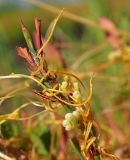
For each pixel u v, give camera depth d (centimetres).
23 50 14
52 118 19
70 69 26
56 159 19
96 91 27
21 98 24
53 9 29
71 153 19
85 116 14
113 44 27
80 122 14
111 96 27
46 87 14
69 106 14
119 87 26
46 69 14
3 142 18
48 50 25
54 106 15
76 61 29
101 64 29
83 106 14
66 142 19
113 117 25
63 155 19
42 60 14
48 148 19
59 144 20
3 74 30
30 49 14
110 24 27
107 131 22
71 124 14
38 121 20
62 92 14
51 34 15
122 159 20
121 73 28
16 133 20
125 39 28
